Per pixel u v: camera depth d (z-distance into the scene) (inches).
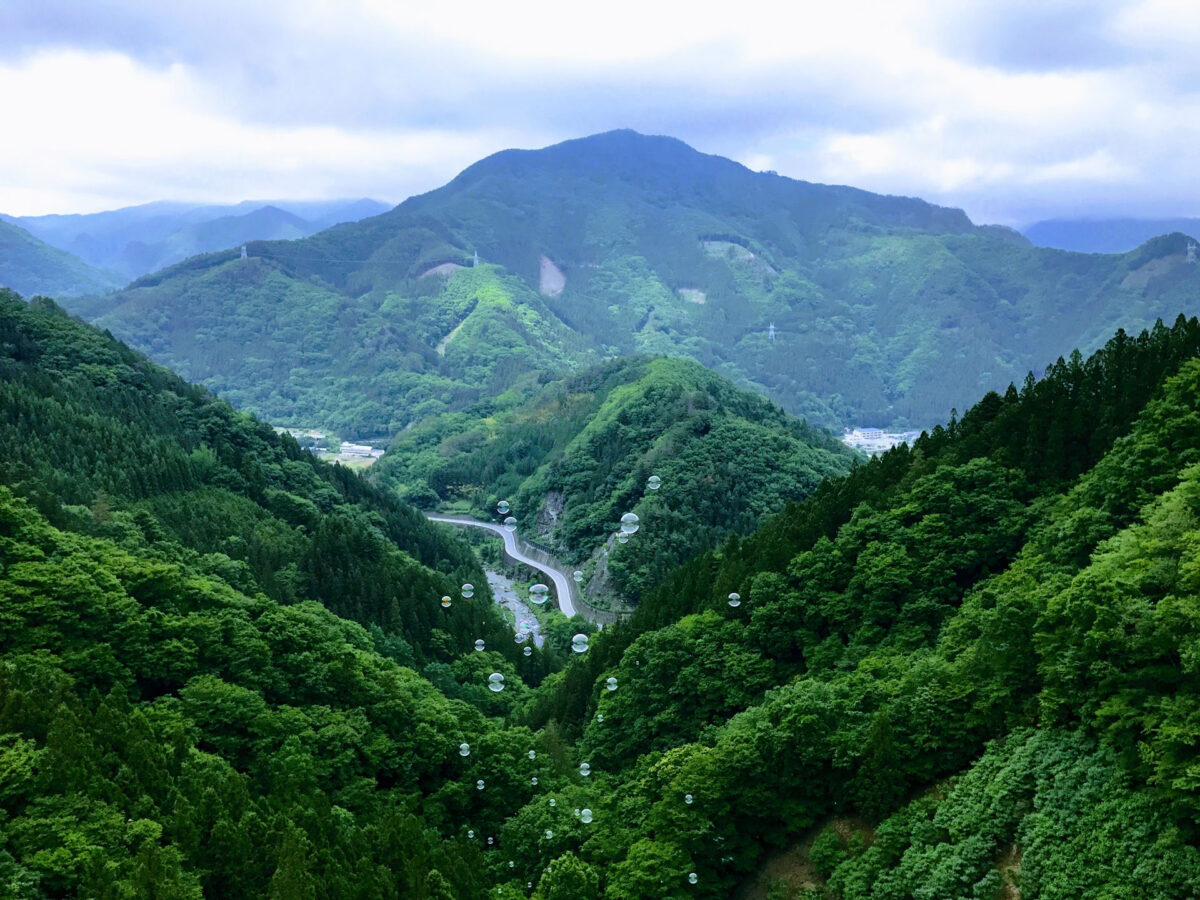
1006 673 2608.3
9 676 2635.3
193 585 3681.1
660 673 3617.1
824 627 3604.8
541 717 4362.7
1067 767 2262.6
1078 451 3668.8
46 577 3164.4
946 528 3516.2
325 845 2532.0
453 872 2669.8
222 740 2992.1
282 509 6309.1
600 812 2989.7
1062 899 2054.6
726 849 2736.2
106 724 2596.0
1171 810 1985.7
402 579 5684.1
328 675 3503.9
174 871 2181.3
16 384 5748.0
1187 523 2506.2
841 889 2506.2
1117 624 2276.1
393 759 3238.2
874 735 2645.2
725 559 4478.3
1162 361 3725.4
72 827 2213.3
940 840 2416.3
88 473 5295.3
